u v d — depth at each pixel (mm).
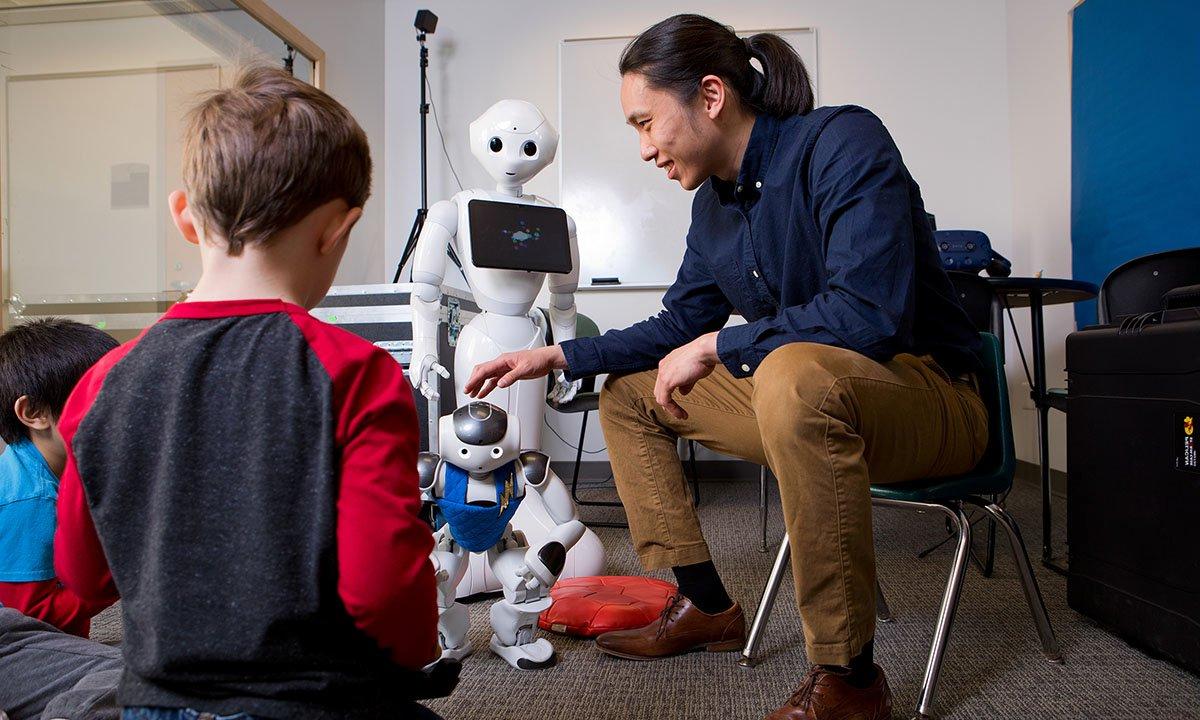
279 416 557
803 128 1205
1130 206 2736
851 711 1042
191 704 541
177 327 593
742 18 3887
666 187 3891
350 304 2148
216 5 2760
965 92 3809
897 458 1128
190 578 542
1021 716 1166
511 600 1401
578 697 1257
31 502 1147
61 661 979
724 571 2041
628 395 1425
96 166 2332
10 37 2088
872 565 1031
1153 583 1364
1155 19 2598
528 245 1882
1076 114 3092
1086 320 3004
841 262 1067
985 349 1325
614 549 2359
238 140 602
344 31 3674
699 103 1233
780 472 1017
